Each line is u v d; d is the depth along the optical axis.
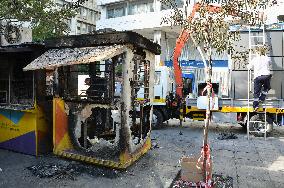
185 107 11.16
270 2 5.47
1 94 7.27
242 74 10.56
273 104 9.91
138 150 6.66
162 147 8.06
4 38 11.16
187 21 5.52
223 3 5.20
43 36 12.45
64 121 6.59
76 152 6.44
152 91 7.27
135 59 6.55
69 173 5.73
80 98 6.69
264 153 7.65
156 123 11.27
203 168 4.94
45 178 5.46
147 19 25.62
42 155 6.79
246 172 6.07
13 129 7.07
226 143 8.85
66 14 10.23
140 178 5.58
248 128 9.61
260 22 5.69
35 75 6.61
